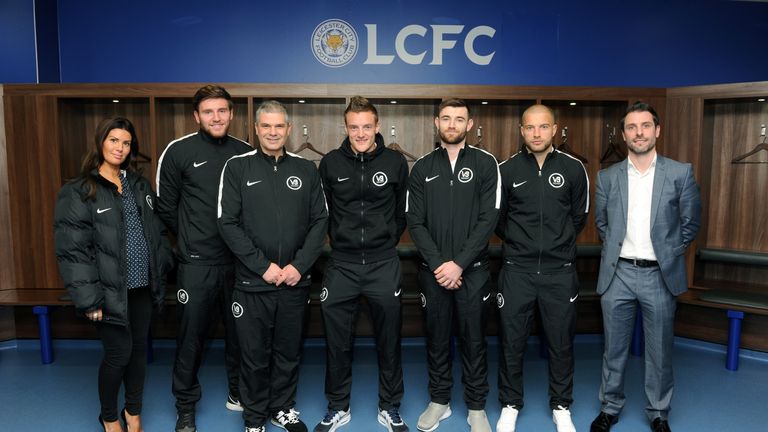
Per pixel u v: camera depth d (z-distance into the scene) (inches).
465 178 97.9
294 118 169.2
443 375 104.5
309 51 170.7
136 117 165.6
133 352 94.0
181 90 149.4
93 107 164.6
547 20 175.8
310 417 109.8
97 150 86.0
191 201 98.7
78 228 83.6
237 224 93.4
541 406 114.7
